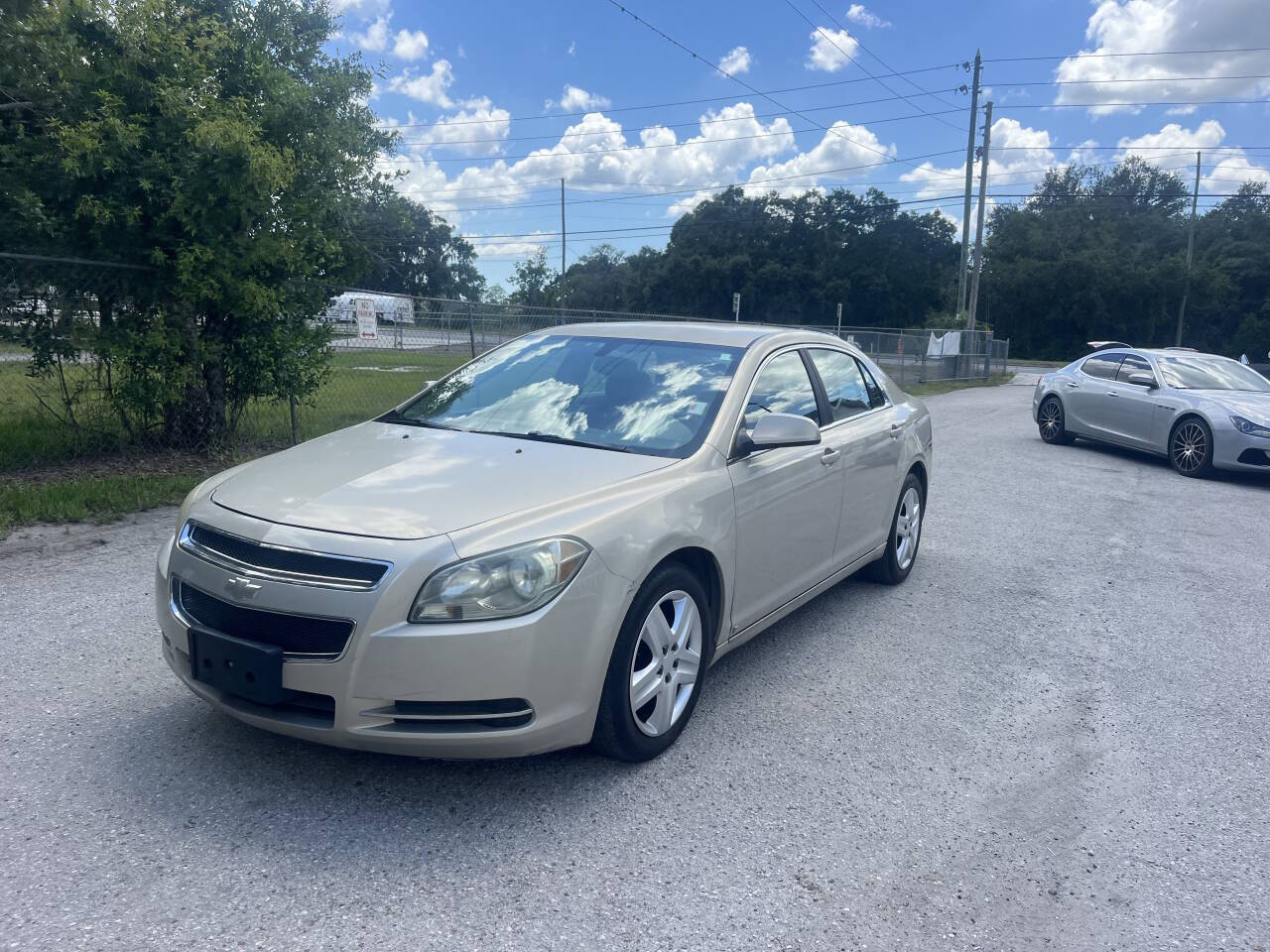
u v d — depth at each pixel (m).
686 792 3.37
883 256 77.94
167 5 8.30
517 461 3.66
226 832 2.97
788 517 4.40
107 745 3.49
